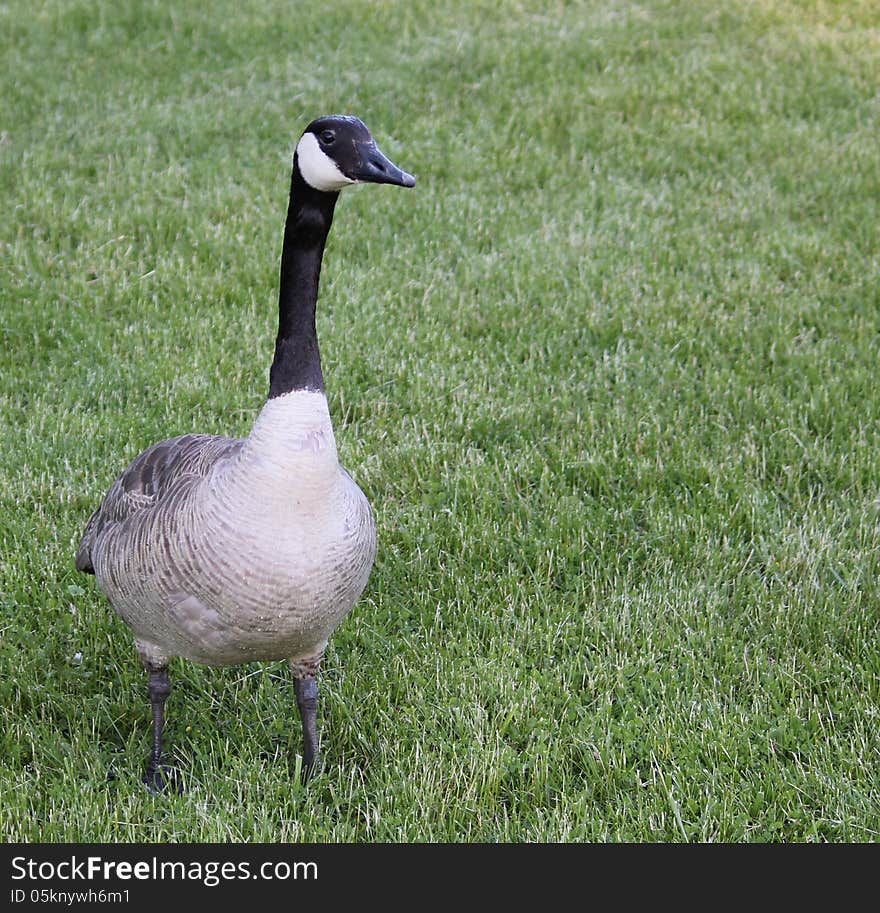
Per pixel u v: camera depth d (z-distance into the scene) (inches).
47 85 424.5
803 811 164.7
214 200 352.2
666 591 210.4
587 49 463.2
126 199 351.9
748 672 191.3
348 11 495.2
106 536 160.2
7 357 276.7
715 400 267.0
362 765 179.0
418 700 185.5
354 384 271.7
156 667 165.0
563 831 161.5
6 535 219.9
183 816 163.0
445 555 220.8
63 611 201.6
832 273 324.5
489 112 415.5
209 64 450.3
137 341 283.7
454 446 250.1
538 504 236.2
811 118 416.2
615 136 399.5
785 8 511.8
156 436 247.6
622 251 333.7
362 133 142.3
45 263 310.7
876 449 245.1
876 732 178.5
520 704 183.6
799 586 210.1
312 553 142.9
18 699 184.5
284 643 152.0
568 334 292.7
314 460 139.9
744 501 231.5
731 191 368.8
